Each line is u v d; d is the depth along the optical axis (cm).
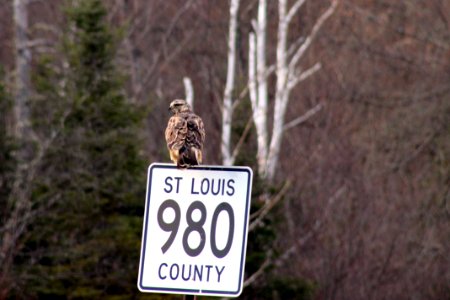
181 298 5362
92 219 5728
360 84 7656
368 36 7825
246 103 5953
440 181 7169
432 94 7406
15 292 5428
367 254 6725
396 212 6981
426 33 7519
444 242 6925
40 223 5559
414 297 6719
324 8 7862
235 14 5769
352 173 7156
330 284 6575
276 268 6119
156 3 8456
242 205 1756
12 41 8456
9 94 5909
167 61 7875
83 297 5519
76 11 5972
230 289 1745
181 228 1772
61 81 6131
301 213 6762
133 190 5847
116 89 6003
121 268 5647
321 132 7406
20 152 5909
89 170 5766
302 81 7656
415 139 7300
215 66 7931
